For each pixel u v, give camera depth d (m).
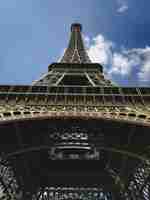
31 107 58.50
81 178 70.31
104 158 69.75
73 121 52.50
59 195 74.44
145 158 51.28
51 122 52.97
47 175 69.94
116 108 59.06
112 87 68.12
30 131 54.84
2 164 55.38
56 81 91.56
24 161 60.56
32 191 65.94
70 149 69.88
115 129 54.84
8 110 54.47
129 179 62.38
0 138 53.47
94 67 108.94
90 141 55.56
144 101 62.69
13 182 60.69
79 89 68.19
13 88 67.25
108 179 69.38
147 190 56.19
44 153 68.25
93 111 55.78
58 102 61.81
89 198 74.50
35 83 80.88
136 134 53.53
